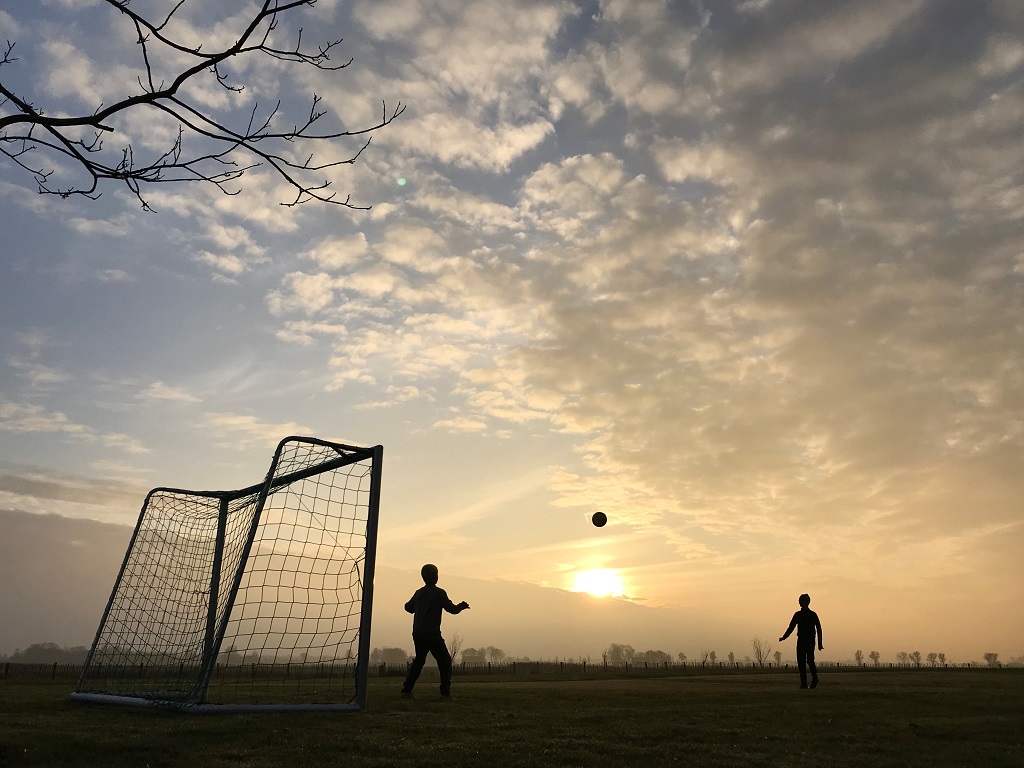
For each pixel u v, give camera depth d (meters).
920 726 8.00
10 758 5.17
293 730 6.97
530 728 7.42
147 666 12.20
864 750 6.38
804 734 7.32
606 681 20.38
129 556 13.05
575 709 9.59
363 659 9.72
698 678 22.88
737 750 6.29
